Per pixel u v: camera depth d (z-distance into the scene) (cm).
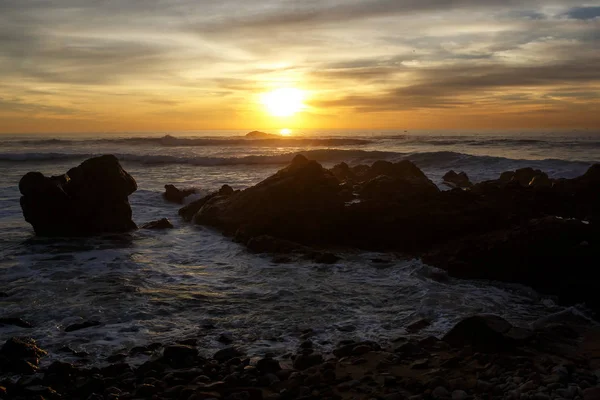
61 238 1309
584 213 1248
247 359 612
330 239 1242
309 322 743
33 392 532
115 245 1233
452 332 663
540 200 1285
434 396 511
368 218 1234
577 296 859
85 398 537
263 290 894
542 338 658
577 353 619
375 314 776
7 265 1048
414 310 789
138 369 588
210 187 2192
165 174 2759
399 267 1031
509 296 862
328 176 1365
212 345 666
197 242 1270
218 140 5144
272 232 1253
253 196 1380
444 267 985
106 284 920
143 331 710
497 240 980
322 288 902
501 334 628
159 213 1681
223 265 1064
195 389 536
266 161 3331
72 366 588
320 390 536
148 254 1151
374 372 577
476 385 531
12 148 4750
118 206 1404
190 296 859
